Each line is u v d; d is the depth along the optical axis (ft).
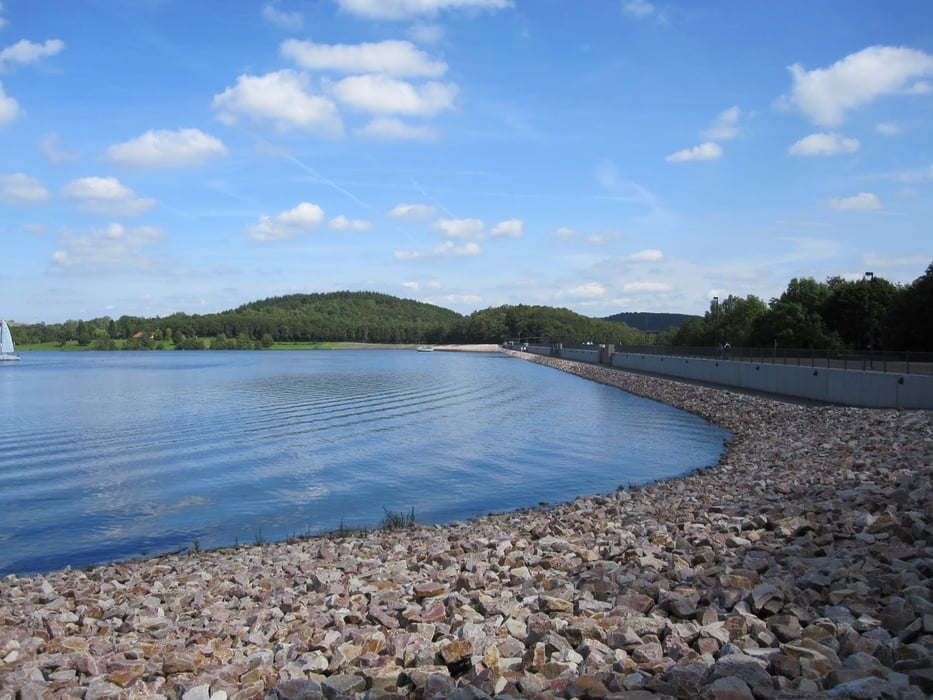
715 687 17.87
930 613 22.24
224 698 21.21
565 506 63.00
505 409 165.68
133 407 169.99
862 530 35.32
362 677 21.85
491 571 35.91
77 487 80.28
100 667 25.20
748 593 25.93
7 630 32.50
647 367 276.41
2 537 60.54
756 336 283.18
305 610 31.63
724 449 103.71
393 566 40.14
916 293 207.62
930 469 52.65
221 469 90.79
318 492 76.95
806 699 17.30
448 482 81.71
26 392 217.36
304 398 194.08
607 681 19.62
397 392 215.51
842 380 129.39
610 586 29.94
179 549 56.65
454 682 21.02
